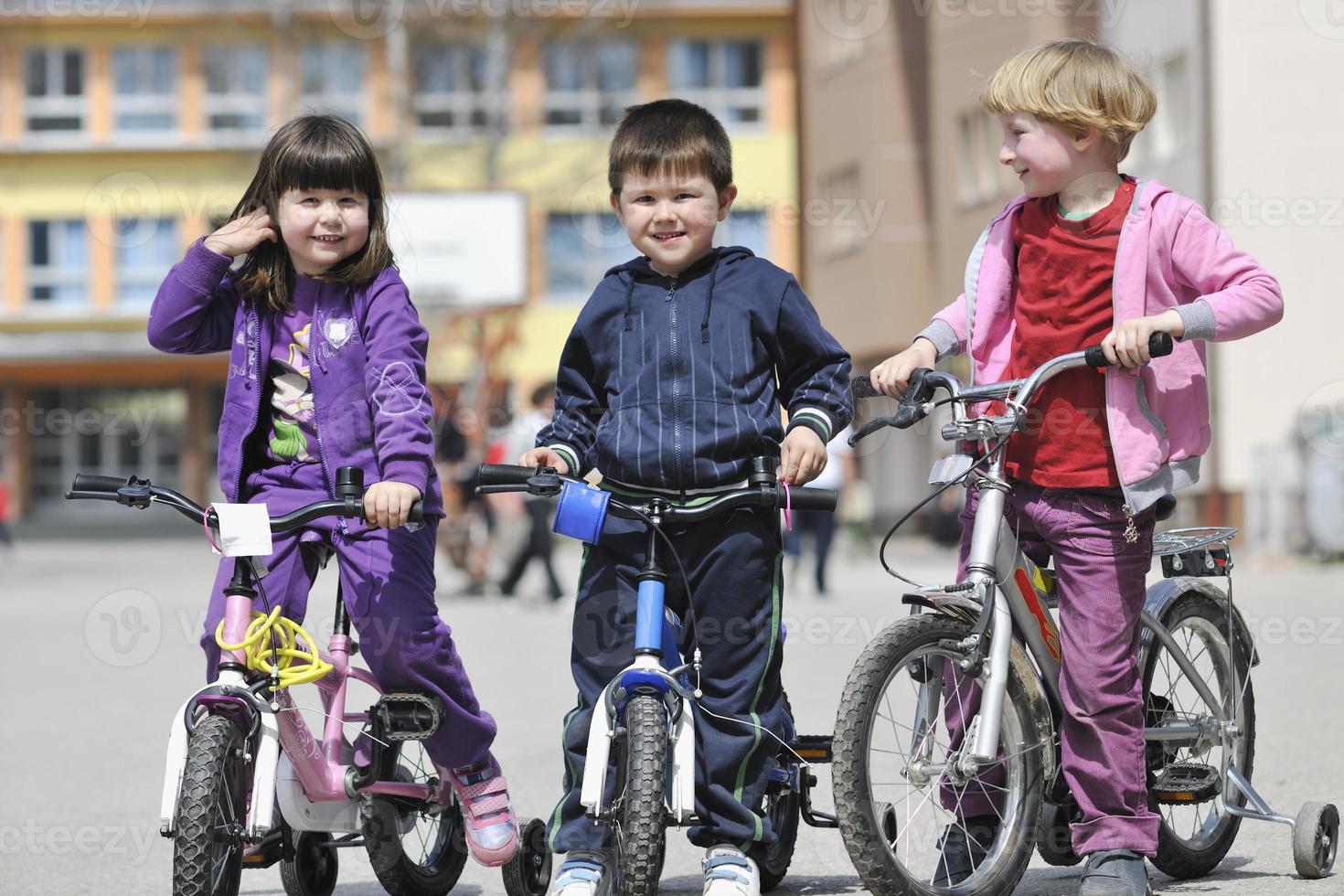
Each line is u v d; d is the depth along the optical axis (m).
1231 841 6.10
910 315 38.66
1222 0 28.53
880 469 40.03
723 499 5.14
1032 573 5.55
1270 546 27.86
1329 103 28.59
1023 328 5.56
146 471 55.00
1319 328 28.77
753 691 5.36
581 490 5.11
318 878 5.95
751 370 5.47
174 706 12.45
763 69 50.44
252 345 5.49
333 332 5.47
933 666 5.41
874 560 33.69
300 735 5.20
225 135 50.72
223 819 4.77
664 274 5.63
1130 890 5.23
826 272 41.81
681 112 5.56
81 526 54.81
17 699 12.97
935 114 37.34
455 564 24.97
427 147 44.53
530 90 48.16
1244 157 28.62
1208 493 29.14
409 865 5.89
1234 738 6.13
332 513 4.97
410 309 5.53
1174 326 5.18
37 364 54.47
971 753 5.28
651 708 5.00
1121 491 5.38
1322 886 5.81
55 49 53.12
